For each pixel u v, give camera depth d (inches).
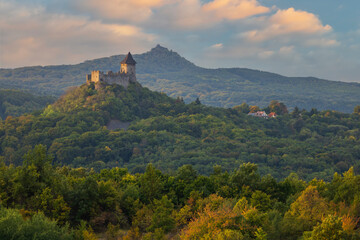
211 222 1521.9
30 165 2071.9
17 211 1630.2
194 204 2301.9
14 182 1957.4
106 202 2118.6
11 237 1421.0
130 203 2262.6
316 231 1371.8
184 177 2694.4
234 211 1585.9
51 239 1493.6
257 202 2220.7
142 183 2503.7
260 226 1553.9
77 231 1679.4
